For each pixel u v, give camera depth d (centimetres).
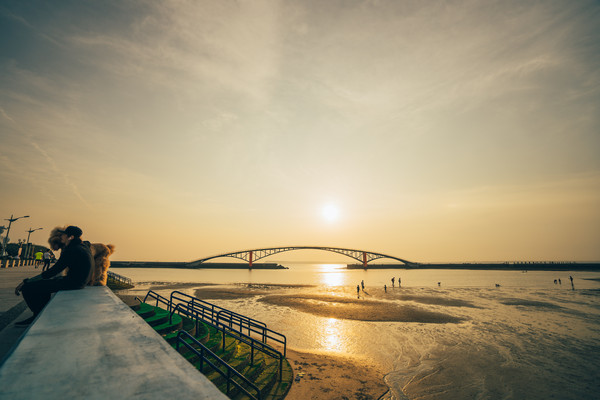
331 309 2938
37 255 2673
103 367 138
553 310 2941
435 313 2755
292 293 4431
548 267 14275
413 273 13750
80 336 192
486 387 1166
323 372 1217
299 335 1903
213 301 3453
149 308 891
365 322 2339
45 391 106
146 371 134
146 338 193
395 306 3175
